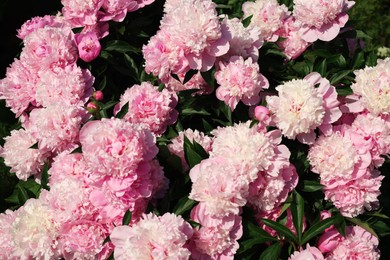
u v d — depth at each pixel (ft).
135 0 5.94
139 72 5.84
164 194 5.11
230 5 6.88
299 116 5.08
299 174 5.29
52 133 5.21
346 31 6.09
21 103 5.65
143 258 4.68
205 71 5.35
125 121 5.07
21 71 5.68
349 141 5.18
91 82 5.60
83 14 5.72
